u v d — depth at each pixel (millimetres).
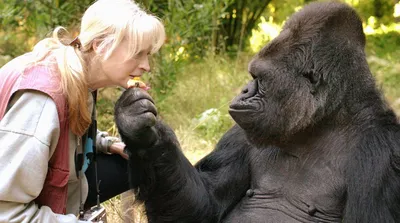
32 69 2074
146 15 2131
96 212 2379
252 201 2332
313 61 2182
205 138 4023
